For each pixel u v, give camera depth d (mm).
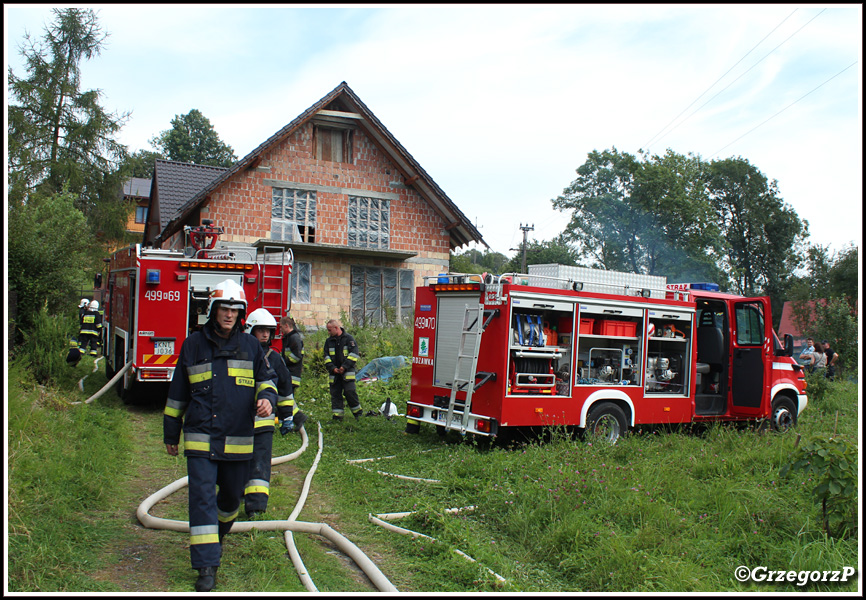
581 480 5934
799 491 6094
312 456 7586
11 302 11555
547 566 4691
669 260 41062
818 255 37500
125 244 28422
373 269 20500
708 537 5188
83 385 11422
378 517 5504
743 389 10086
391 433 9070
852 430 10039
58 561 3963
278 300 10180
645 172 40812
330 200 20016
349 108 20219
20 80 25438
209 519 3852
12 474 4836
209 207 18562
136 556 4316
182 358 4055
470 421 7965
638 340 8875
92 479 5578
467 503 5906
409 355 16281
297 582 4094
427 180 20578
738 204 51375
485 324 7922
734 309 10305
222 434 3986
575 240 45406
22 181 20766
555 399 8023
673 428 9609
